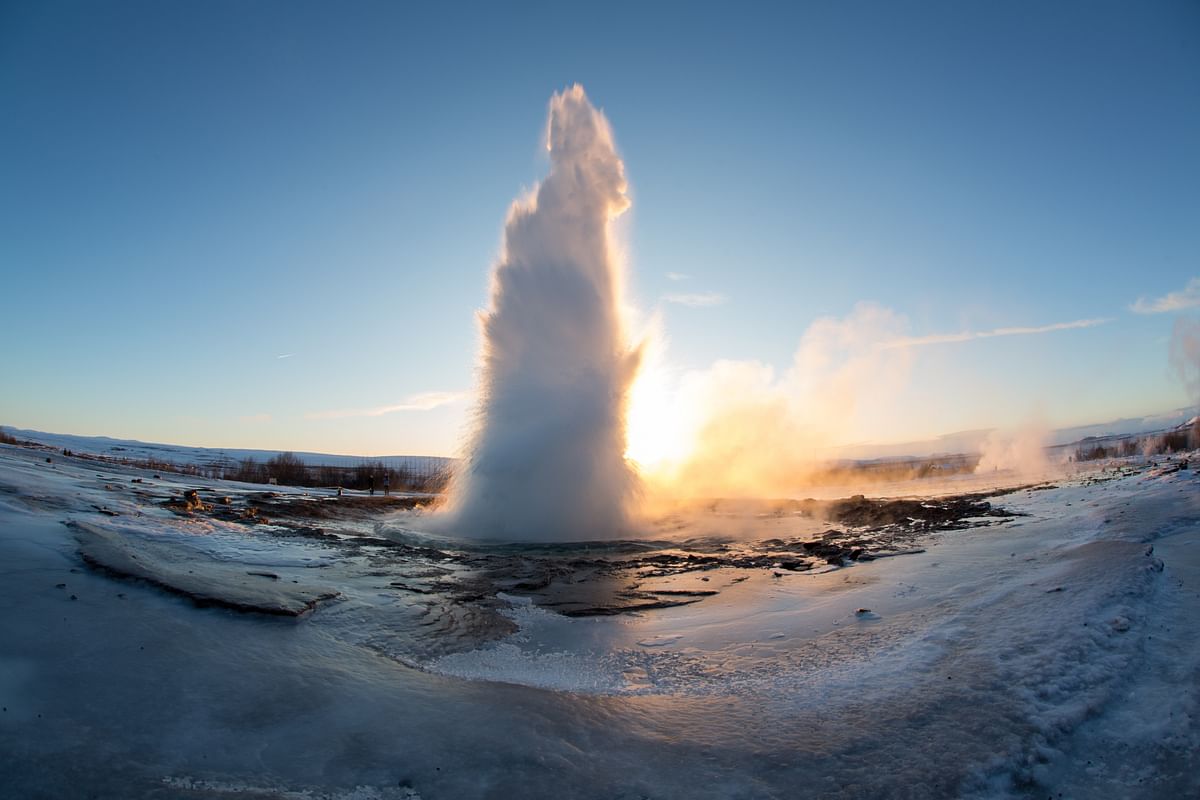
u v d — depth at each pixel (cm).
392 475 4644
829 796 412
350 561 1147
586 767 452
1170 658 552
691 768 450
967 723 475
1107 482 1933
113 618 660
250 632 679
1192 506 1219
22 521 955
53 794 394
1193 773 409
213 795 404
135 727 479
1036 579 796
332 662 632
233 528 1330
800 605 880
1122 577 721
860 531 1619
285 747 470
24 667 539
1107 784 411
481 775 441
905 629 696
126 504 1346
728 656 689
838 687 562
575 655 708
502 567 1184
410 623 784
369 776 438
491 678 628
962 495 2417
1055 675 524
